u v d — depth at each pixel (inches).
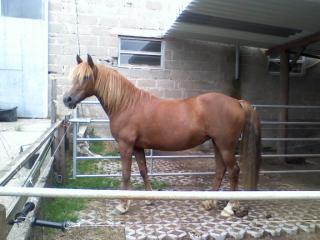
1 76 272.1
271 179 203.5
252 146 134.1
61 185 167.3
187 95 288.4
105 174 182.4
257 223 129.6
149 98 135.6
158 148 136.3
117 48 275.3
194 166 229.6
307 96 307.9
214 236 117.5
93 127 270.5
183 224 126.6
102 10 270.8
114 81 131.6
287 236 123.7
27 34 270.1
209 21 215.8
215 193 49.8
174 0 219.5
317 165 246.7
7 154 169.0
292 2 161.0
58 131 168.6
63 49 271.7
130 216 133.5
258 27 216.1
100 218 130.4
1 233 55.4
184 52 285.1
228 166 133.7
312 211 144.5
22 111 277.0
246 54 296.5
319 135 311.3
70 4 267.7
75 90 128.9
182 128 130.6
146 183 145.1
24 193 46.3
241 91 297.3
